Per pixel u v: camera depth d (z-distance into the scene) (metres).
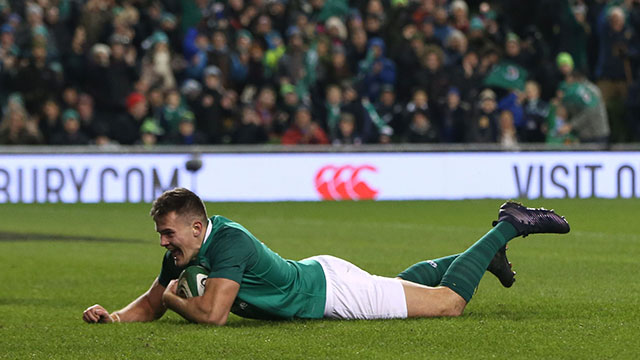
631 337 10.51
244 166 35.75
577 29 40.62
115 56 36.34
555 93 39.06
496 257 11.65
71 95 36.00
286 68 38.19
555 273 16.97
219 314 10.55
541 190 36.84
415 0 39.28
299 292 10.97
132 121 36.19
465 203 34.56
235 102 38.41
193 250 10.73
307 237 23.95
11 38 36.94
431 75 37.44
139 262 19.22
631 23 40.56
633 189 37.09
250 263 10.66
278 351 9.70
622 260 18.95
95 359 9.55
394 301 11.16
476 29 39.12
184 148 35.34
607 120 39.47
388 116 37.41
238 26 39.94
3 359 9.66
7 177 34.31
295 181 36.00
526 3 41.53
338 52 38.06
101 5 37.44
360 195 36.31
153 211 10.70
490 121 37.12
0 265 18.77
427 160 36.50
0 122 36.12
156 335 10.59
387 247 21.73
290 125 37.06
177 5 40.53
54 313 13.02
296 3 41.06
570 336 10.54
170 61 38.69
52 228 26.47
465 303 11.42
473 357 9.47
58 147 34.94
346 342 10.07
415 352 9.66
